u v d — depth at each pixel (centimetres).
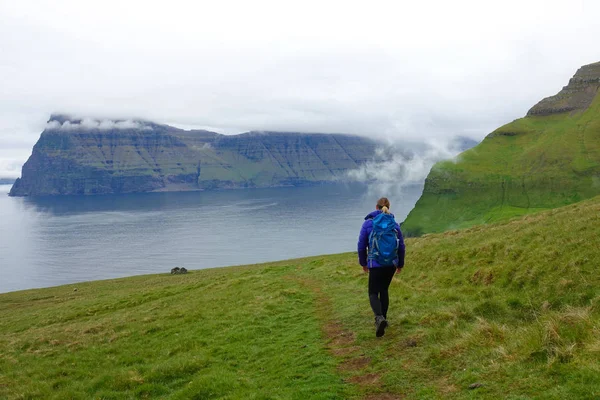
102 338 2184
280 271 4088
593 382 681
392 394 884
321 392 952
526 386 746
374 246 1178
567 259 1460
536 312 1225
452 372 902
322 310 1870
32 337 2531
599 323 868
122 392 1295
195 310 2531
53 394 1374
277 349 1391
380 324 1177
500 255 1911
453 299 1537
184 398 1135
